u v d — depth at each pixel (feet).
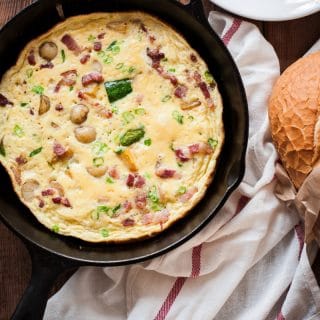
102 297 2.83
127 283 2.81
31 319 2.51
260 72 2.83
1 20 2.86
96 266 2.63
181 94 2.71
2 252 2.85
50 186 2.66
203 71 2.72
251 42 2.83
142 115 2.69
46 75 2.69
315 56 2.68
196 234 2.64
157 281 2.81
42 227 2.66
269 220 2.80
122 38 2.73
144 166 2.68
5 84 2.69
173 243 2.60
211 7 2.92
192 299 2.78
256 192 2.79
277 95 2.70
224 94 2.73
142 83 2.71
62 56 2.71
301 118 2.61
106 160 2.67
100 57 2.71
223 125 2.71
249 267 2.80
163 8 2.69
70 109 2.68
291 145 2.64
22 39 2.70
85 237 2.65
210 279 2.80
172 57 2.72
